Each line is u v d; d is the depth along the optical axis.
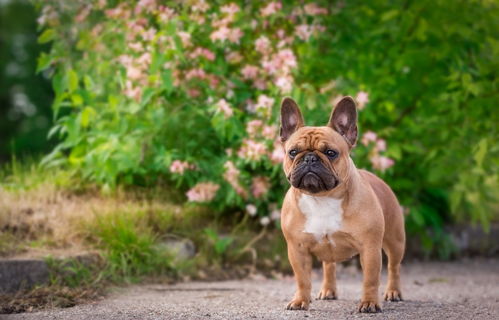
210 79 8.46
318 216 5.21
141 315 5.02
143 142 8.52
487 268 9.57
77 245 7.39
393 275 6.01
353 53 9.48
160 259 7.52
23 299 5.85
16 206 8.00
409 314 5.07
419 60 9.12
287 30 8.76
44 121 23.89
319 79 8.97
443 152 9.57
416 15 9.28
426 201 10.66
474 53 9.46
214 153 8.97
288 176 5.21
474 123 9.16
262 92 8.61
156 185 9.16
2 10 25.00
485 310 5.38
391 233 5.83
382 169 8.16
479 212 9.73
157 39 8.09
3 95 24.31
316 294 6.48
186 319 4.84
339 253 5.41
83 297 6.11
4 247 6.92
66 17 8.91
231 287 7.04
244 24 8.46
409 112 9.84
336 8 9.31
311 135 5.23
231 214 9.15
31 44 24.38
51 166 9.70
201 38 8.43
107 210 8.02
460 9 9.26
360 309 5.12
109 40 8.85
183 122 8.74
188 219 8.47
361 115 9.22
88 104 8.94
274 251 8.56
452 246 10.45
